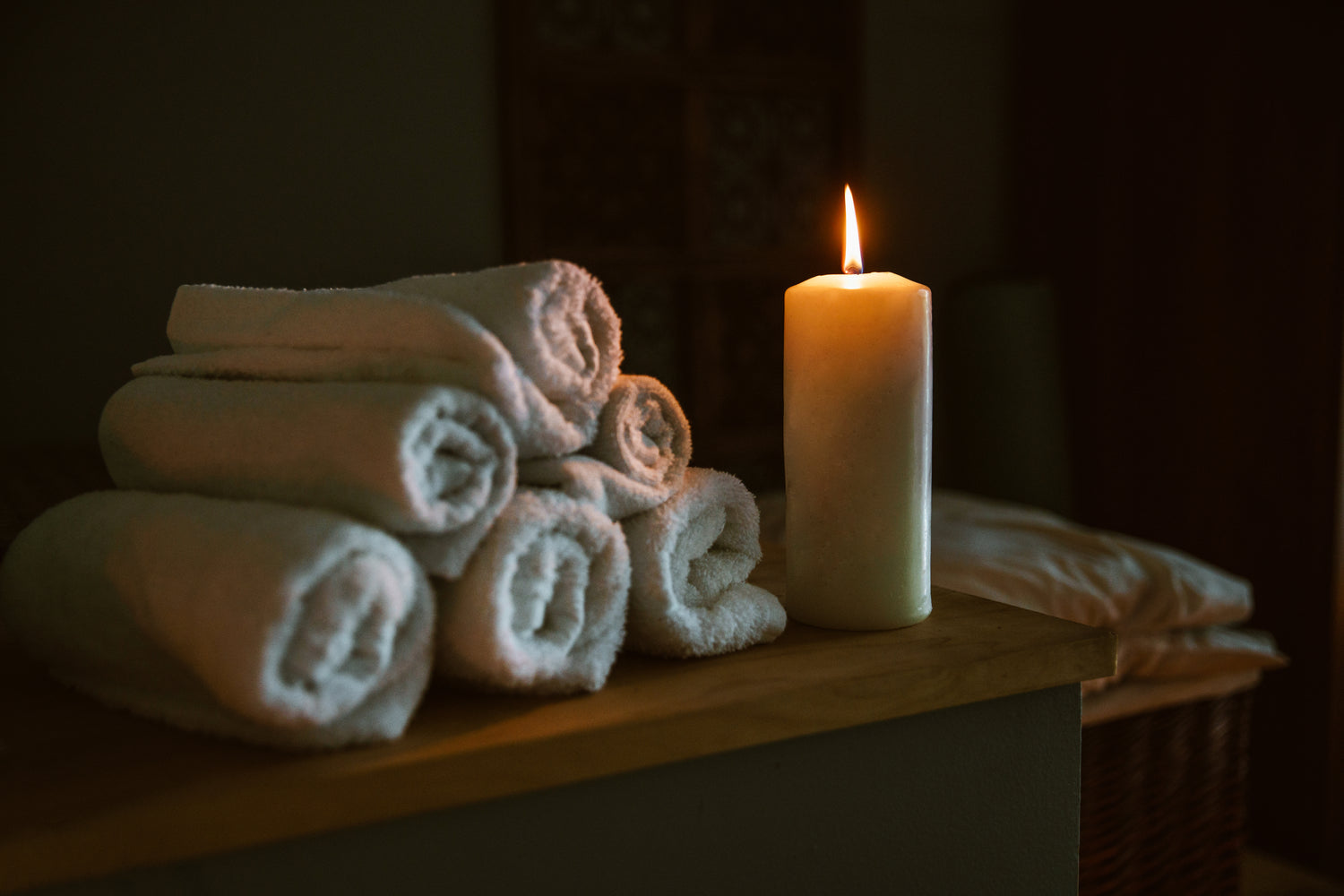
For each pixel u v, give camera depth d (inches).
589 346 18.9
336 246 61.9
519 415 17.5
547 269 17.8
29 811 14.3
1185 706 47.1
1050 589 46.2
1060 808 22.7
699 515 21.0
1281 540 63.3
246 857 15.3
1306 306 61.2
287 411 17.3
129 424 20.6
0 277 54.0
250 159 59.2
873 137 77.5
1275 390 63.3
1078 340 78.5
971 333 75.1
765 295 75.1
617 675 19.7
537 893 17.3
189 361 21.0
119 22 55.5
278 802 15.1
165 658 17.1
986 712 21.3
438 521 16.3
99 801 14.6
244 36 58.5
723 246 73.0
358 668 15.9
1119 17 73.5
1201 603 47.9
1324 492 60.7
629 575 19.3
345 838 15.9
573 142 67.8
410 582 16.2
